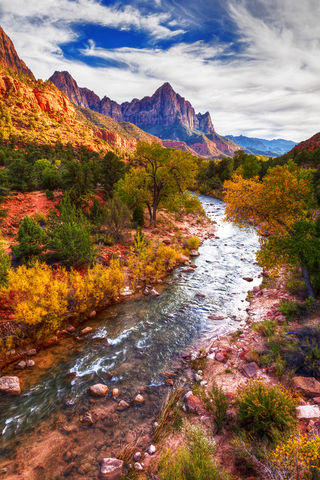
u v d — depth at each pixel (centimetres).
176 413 584
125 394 660
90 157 7106
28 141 7550
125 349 861
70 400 636
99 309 1144
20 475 449
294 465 344
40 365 768
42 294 889
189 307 1192
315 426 465
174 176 2556
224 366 759
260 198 990
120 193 2545
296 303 1008
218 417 528
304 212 990
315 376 623
